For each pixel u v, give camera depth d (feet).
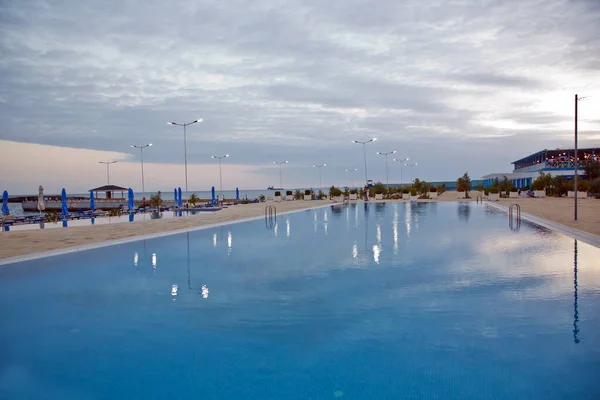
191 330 15.49
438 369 11.75
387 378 11.30
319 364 12.31
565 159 199.82
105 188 212.64
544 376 11.17
